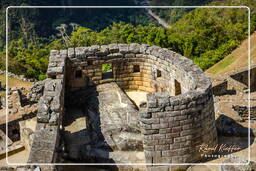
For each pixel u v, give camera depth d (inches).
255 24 2301.9
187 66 723.4
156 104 564.4
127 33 1985.7
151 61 837.8
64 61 792.9
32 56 1935.3
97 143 675.4
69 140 694.5
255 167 544.7
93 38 1850.4
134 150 655.8
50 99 638.5
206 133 609.6
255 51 1889.8
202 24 2347.4
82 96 845.8
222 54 1958.7
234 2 2891.2
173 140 585.0
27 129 750.5
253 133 708.0
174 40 2031.3
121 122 719.7
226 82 1053.8
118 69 864.9
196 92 585.6
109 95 824.9
